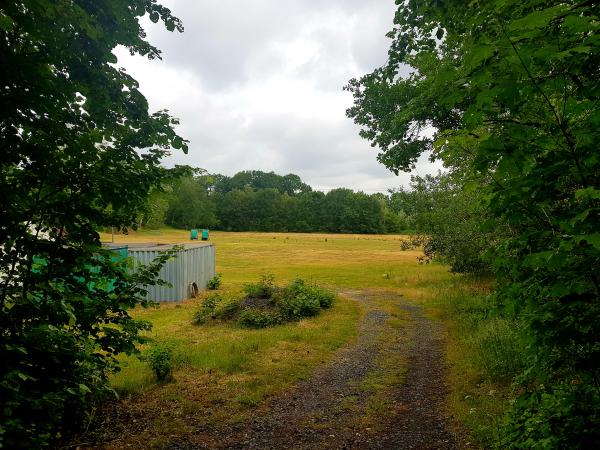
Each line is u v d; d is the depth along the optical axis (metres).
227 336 11.16
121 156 4.18
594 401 3.13
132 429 5.50
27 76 3.20
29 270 4.03
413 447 5.02
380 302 17.25
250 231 125.12
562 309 2.90
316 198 128.50
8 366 3.54
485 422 5.23
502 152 2.76
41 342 3.82
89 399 5.52
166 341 9.93
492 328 8.92
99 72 4.45
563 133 2.61
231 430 5.64
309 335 11.18
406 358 9.27
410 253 54.09
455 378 7.43
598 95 2.48
